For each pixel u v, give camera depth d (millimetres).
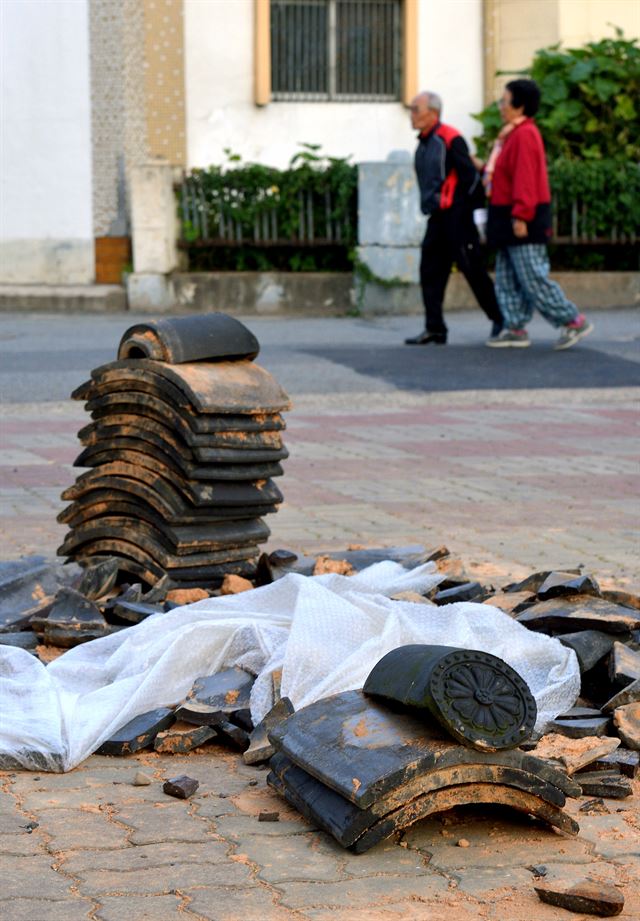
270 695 4703
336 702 4172
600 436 11172
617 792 4195
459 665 3861
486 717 3811
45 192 22219
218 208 20422
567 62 22516
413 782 3746
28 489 8773
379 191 20016
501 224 15250
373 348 16109
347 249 20578
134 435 6102
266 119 23250
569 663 4949
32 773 4375
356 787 3713
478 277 15820
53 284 22250
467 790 3818
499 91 24047
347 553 6734
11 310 21016
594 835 3904
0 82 22109
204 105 22797
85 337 17484
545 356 15289
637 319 19422
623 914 3393
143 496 6082
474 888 3523
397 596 5711
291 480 9266
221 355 6195
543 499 8719
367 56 23719
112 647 5254
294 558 6289
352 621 4949
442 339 16328
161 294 20578
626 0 23812
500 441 10906
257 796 4164
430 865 3662
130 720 4699
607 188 21000
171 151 22672
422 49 23781
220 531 6195
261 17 22797
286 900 3434
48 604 5777
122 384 6086
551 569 6871
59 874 3576
